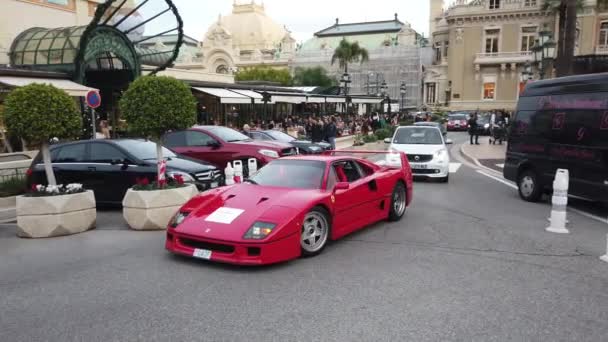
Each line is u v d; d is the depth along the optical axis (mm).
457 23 63281
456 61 63875
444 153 12797
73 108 7336
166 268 5332
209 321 3932
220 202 5871
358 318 3971
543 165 9430
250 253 5117
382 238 6727
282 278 4969
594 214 8570
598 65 25641
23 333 3773
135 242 6586
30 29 18938
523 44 60156
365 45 82875
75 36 17484
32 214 6926
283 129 27844
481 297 4449
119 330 3793
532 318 3990
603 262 5566
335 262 5543
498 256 5809
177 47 19484
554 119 9250
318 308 4180
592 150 8234
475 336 3656
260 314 4059
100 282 4910
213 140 12211
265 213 5387
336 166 6758
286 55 84000
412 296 4465
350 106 51531
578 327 3828
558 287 4727
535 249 6129
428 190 11516
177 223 5629
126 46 19188
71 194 7191
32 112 6844
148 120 7367
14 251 6242
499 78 61656
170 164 9172
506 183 12758
